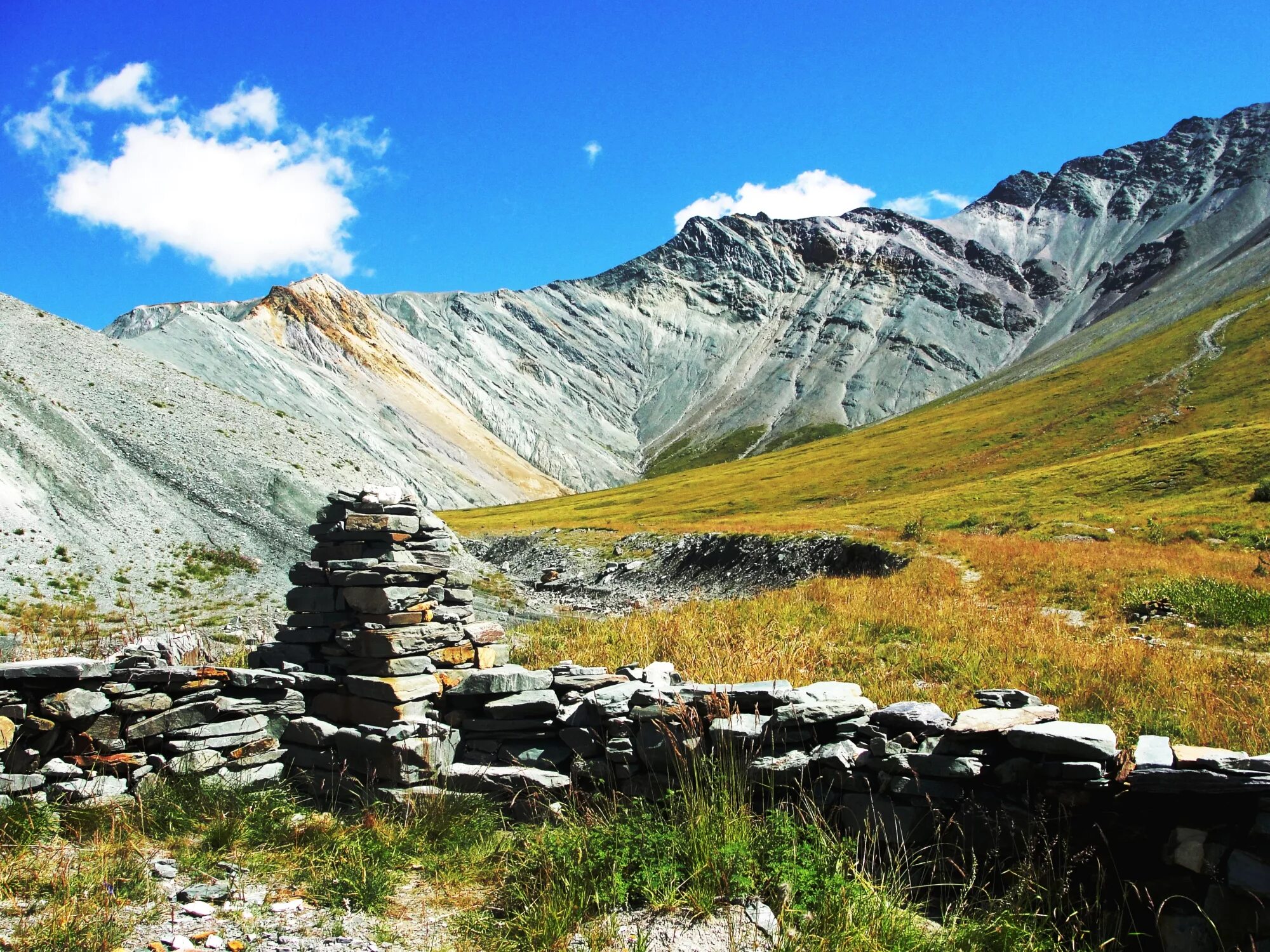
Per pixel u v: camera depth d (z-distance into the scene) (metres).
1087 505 48.31
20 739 8.12
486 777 7.94
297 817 7.70
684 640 14.31
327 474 51.84
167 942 5.33
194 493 43.28
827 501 80.50
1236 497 41.59
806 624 17.28
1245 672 12.45
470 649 9.65
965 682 11.72
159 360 57.72
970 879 6.08
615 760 7.79
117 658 9.16
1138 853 5.81
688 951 5.26
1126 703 10.17
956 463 84.19
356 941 5.46
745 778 7.20
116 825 7.25
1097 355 132.00
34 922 5.44
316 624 9.59
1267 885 5.11
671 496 103.69
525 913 5.68
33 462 38.31
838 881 5.80
